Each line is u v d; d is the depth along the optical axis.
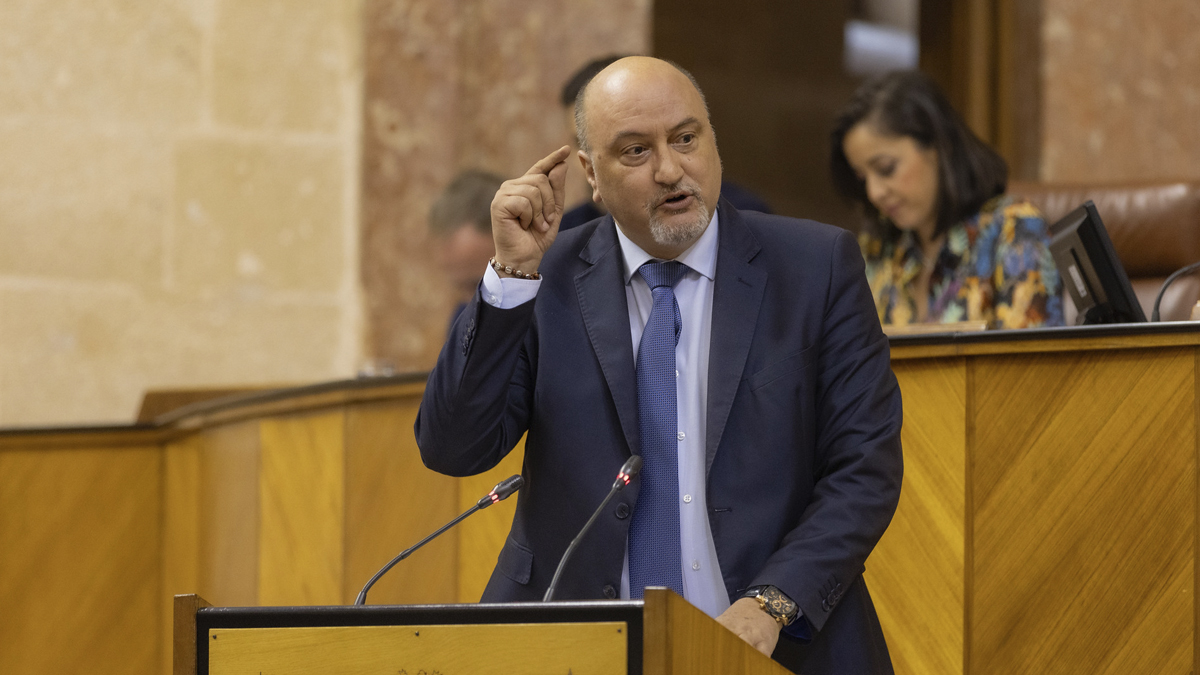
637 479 7.55
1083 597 8.70
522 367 8.04
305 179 19.98
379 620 6.25
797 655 7.30
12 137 19.12
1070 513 8.77
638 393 7.79
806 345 7.64
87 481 15.95
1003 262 12.82
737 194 13.49
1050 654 8.78
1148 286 14.30
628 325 7.85
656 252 7.87
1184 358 8.48
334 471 12.87
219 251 19.69
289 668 6.30
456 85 20.03
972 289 12.98
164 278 19.52
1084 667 8.67
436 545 11.75
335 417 12.87
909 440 9.30
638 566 7.60
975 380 9.10
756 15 26.27
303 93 20.03
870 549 7.24
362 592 7.20
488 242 16.06
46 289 19.12
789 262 7.89
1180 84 21.67
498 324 7.41
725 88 25.95
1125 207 14.48
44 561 15.64
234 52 19.83
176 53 19.66
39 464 15.66
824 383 7.66
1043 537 8.84
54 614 15.67
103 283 19.31
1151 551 8.52
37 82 19.23
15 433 15.48
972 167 13.16
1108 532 8.65
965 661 9.02
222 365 19.61
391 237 19.86
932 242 13.39
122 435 16.17
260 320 19.77
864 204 14.06
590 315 7.93
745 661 6.19
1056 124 21.38
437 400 7.54
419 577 11.93
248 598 14.17
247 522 14.27
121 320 19.34
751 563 7.39
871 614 7.66
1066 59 21.47
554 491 7.75
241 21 19.88
